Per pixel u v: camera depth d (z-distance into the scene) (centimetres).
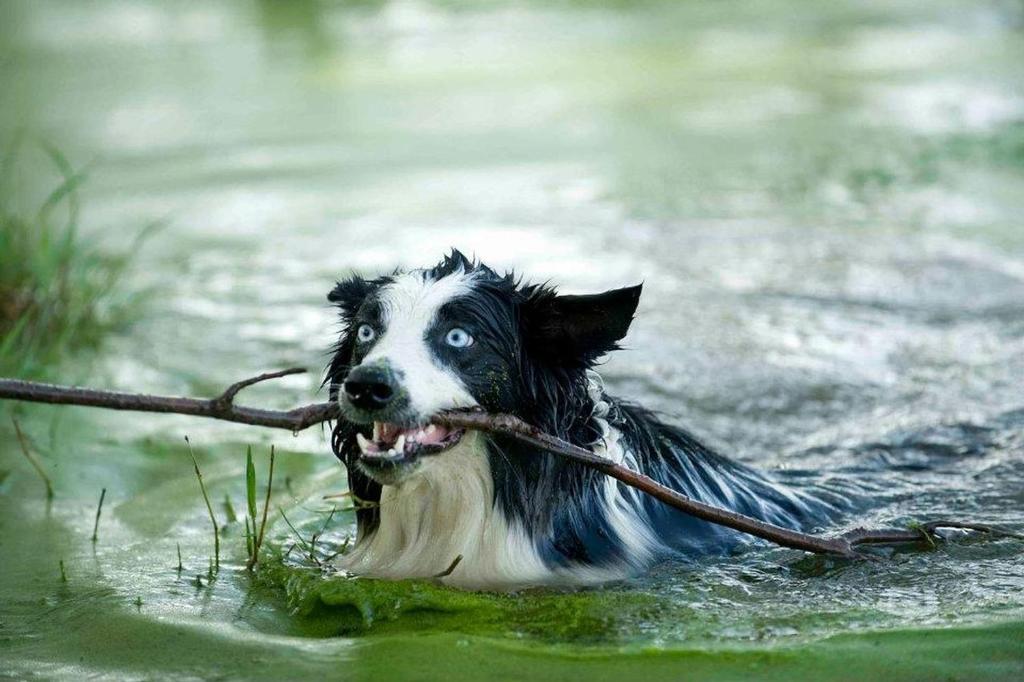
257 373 1144
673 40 3397
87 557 771
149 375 1138
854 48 3209
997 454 926
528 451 719
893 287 1363
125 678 601
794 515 811
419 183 1958
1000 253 1487
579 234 1619
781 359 1148
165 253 1595
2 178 1966
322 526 809
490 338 707
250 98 2803
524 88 2800
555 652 605
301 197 1883
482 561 724
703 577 712
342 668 600
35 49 3544
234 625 659
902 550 745
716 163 2031
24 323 1180
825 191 1838
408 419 671
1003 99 2467
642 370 1124
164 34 3738
